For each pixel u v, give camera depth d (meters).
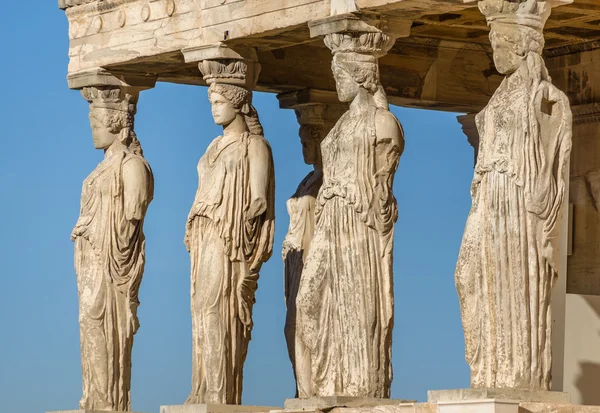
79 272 28.53
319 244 24.52
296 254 28.72
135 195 28.16
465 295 22.50
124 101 28.59
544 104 22.17
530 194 21.97
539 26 22.19
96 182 28.39
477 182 22.41
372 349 24.11
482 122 22.47
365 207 24.14
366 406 23.72
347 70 24.20
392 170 24.36
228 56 26.20
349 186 24.22
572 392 27.41
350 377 24.17
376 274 24.20
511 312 21.98
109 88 28.50
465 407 21.42
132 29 27.66
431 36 28.81
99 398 28.27
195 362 26.55
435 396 22.11
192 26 26.58
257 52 28.45
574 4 25.45
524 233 21.97
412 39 28.89
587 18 26.33
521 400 21.55
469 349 22.44
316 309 24.58
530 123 22.00
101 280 28.27
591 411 21.59
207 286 26.33
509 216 22.03
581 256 27.89
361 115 24.28
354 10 23.91
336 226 24.33
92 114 28.62
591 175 27.84
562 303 23.80
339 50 24.23
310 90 29.00
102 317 28.27
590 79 27.89
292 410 23.84
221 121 26.45
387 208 24.28
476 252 22.31
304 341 24.73
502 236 22.05
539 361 21.92
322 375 24.58
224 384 26.28
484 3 22.28
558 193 22.12
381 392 24.11
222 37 26.03
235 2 25.83
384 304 24.22
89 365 28.33
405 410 22.42
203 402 26.34
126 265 28.31
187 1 26.64
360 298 24.14
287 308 28.66
